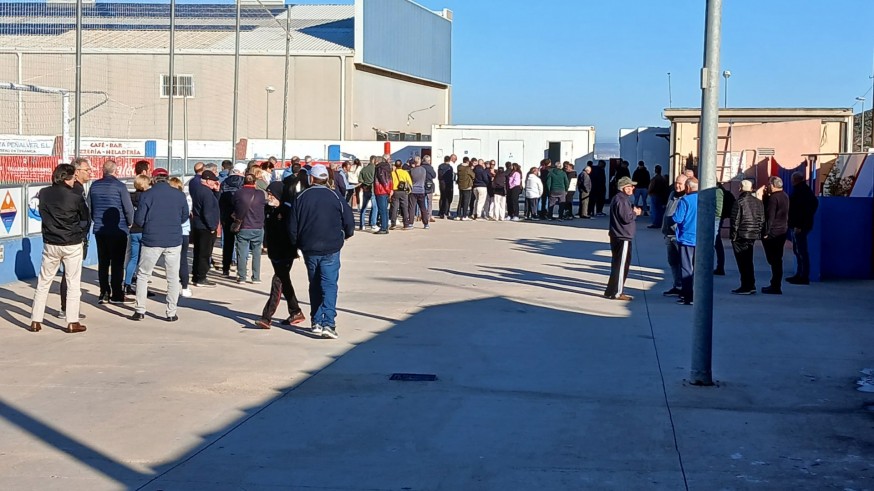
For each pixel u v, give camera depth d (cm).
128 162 2942
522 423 762
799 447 699
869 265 1664
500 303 1378
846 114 3109
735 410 802
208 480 621
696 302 883
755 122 3170
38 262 1614
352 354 1023
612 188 3594
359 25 4803
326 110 4803
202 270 1548
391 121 5472
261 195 1591
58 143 2844
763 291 1486
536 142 4244
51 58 4538
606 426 753
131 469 643
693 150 3183
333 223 1097
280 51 4725
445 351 1040
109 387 872
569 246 2270
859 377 918
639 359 1002
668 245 1440
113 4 5041
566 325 1200
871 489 609
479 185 3164
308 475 632
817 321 1227
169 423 757
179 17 5112
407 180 2719
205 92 4684
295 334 1138
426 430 742
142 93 4672
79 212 1126
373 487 609
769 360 994
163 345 1066
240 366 961
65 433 727
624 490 605
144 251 1205
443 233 2620
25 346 1054
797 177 1566
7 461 659
